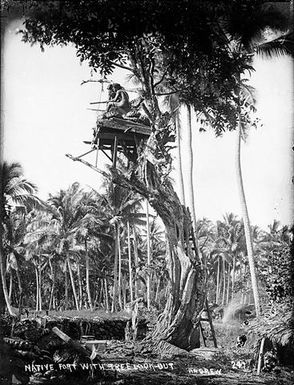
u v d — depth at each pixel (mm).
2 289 13469
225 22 14719
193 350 15500
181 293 16469
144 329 18391
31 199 35312
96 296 49062
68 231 40875
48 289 48312
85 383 11531
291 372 12883
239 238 48219
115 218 37875
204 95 17312
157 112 16875
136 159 17984
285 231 14062
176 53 15227
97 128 17312
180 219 16844
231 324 20188
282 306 13180
